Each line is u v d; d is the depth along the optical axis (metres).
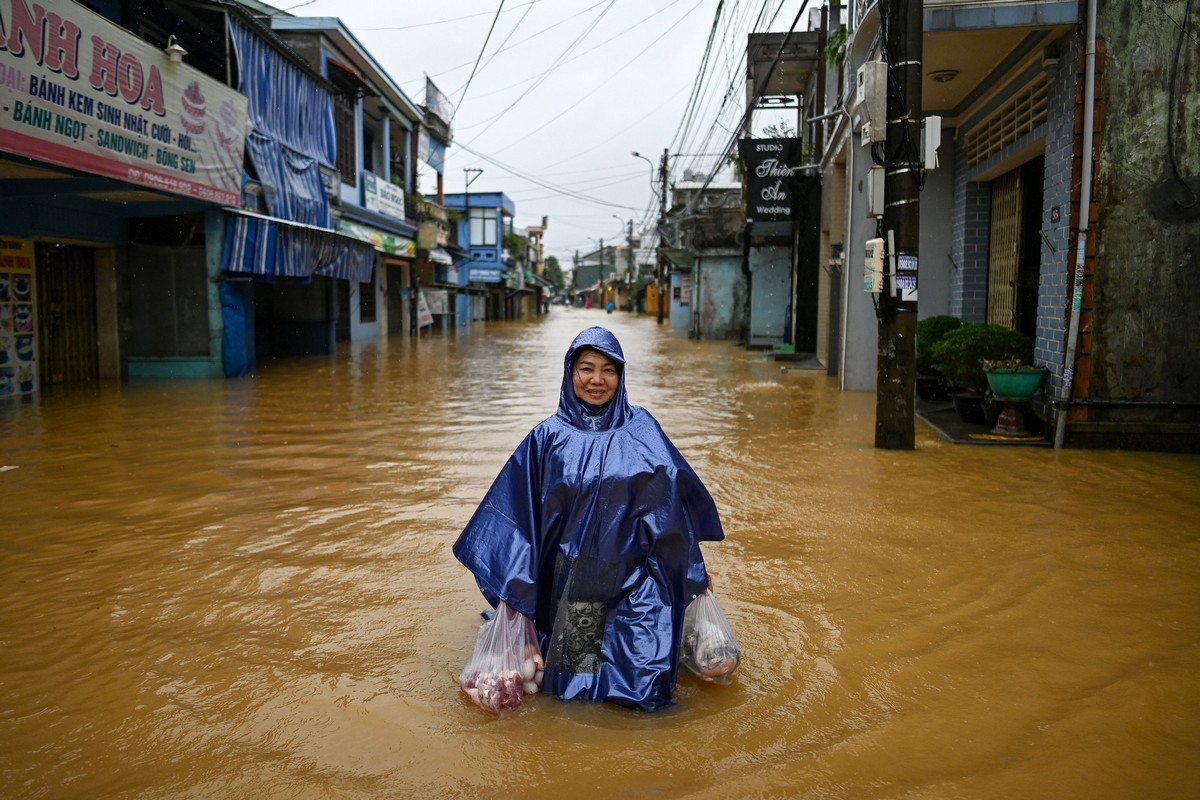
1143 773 2.66
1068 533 5.26
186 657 3.51
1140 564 4.67
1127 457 7.67
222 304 14.27
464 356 20.72
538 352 22.34
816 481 6.73
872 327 13.32
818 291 19.98
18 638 3.69
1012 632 3.76
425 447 8.20
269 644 3.65
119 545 5.02
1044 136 8.86
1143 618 3.91
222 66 15.48
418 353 21.78
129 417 10.02
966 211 11.98
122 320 14.19
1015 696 3.17
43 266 12.70
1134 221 7.80
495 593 3.09
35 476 6.84
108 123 10.11
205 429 9.21
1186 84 7.64
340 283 24.95
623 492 3.11
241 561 4.73
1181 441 7.93
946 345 9.38
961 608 4.05
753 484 6.64
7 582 4.39
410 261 30.62
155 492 6.32
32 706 3.09
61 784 2.60
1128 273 7.85
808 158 20.62
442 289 36.53
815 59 20.05
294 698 3.16
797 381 15.17
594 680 3.12
